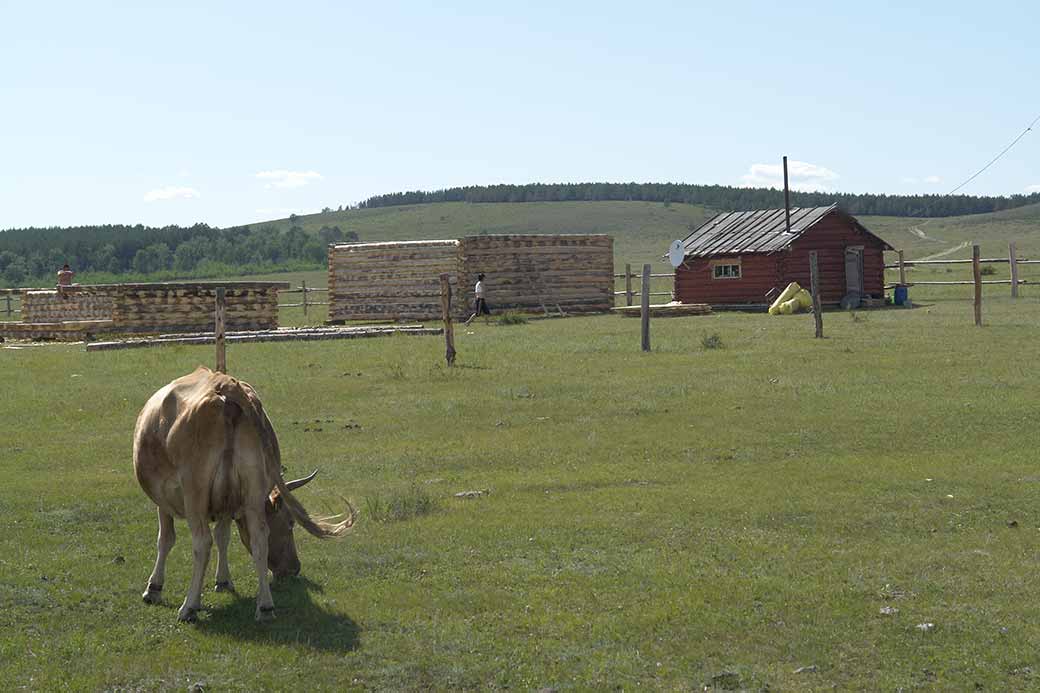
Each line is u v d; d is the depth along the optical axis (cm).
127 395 2138
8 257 18938
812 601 861
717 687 703
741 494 1241
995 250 14338
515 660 748
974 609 836
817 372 2256
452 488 1318
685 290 5300
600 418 1792
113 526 1145
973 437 1553
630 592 892
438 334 3553
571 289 5019
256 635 794
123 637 796
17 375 2556
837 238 5066
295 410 1939
